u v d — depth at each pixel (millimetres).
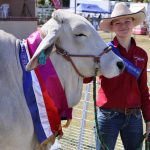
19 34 19844
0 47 3582
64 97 3824
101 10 36344
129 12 4223
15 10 21203
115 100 4223
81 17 3809
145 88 4363
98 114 4340
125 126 4328
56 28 3672
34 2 21422
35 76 3666
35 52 3543
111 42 4320
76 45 3760
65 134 6324
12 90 3529
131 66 4199
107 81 4223
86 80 4090
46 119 3623
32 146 3693
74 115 7141
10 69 3562
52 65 3775
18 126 3516
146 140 4391
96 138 4406
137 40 27625
